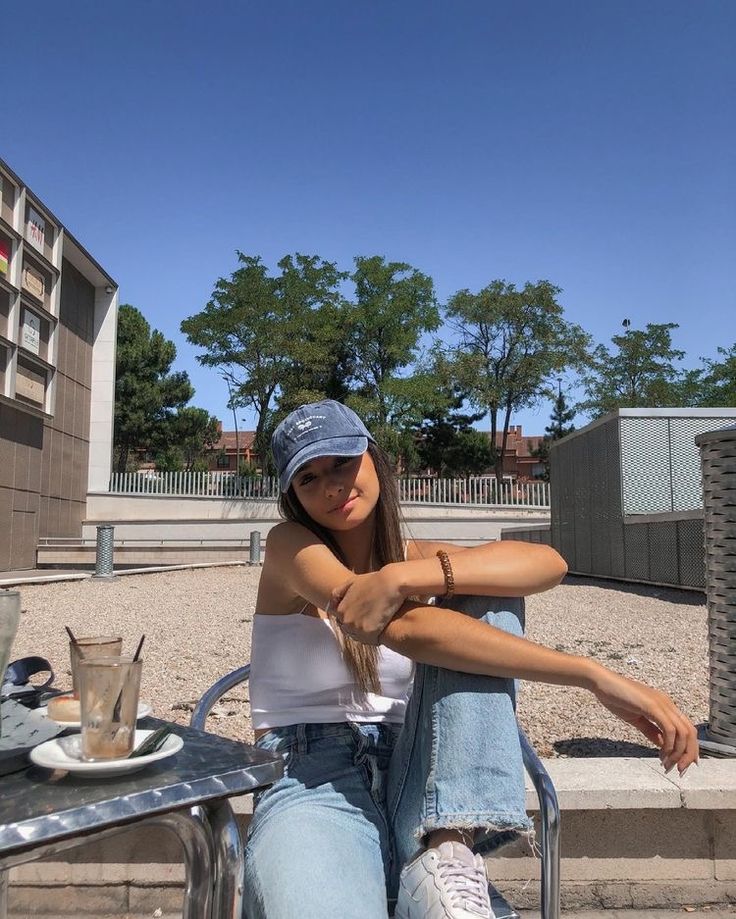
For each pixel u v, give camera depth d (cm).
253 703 199
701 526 1036
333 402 206
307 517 211
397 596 174
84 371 2398
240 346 3725
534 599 1038
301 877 151
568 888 285
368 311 3975
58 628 812
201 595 1139
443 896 150
